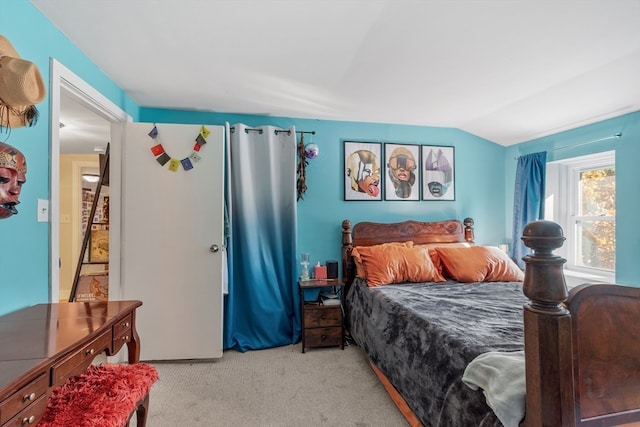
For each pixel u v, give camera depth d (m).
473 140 3.40
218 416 1.71
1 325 1.14
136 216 2.36
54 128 1.53
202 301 2.42
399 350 1.77
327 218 3.07
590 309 0.88
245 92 2.44
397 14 1.52
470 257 2.71
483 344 1.28
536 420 0.84
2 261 1.25
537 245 0.86
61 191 4.16
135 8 1.46
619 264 2.40
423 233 3.18
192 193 2.42
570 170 2.99
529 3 1.43
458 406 1.20
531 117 2.79
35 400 0.84
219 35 1.69
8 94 1.14
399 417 1.71
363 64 2.02
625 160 2.37
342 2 1.44
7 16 1.28
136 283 2.36
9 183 1.20
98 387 1.23
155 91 2.40
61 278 4.10
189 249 2.41
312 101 2.63
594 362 0.87
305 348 2.62
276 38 1.72
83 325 1.15
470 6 1.46
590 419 0.86
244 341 2.62
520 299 2.08
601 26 1.59
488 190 3.44
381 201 3.18
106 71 2.07
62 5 1.43
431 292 2.28
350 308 2.83
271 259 2.83
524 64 1.99
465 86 2.33
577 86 2.22
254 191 2.82
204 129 2.44
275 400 1.87
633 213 2.31
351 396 1.91
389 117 3.03
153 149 2.38
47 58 1.51
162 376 2.16
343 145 3.12
